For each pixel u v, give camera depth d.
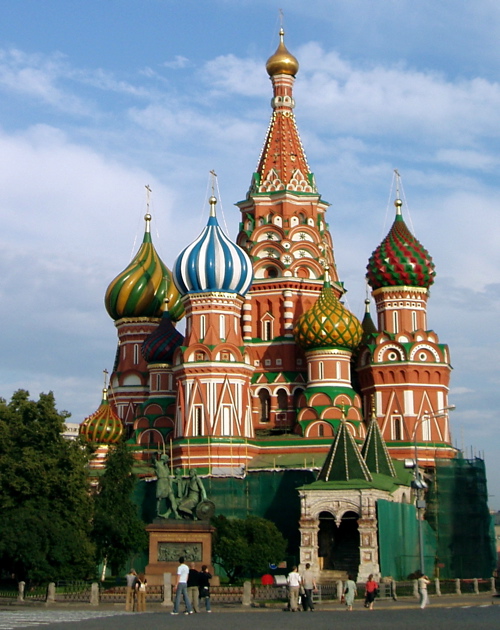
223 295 107.88
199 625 42.78
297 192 119.81
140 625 42.88
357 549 91.69
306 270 118.06
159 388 115.06
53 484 81.50
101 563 93.00
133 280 123.12
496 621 44.31
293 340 115.56
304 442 106.50
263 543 85.62
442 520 100.12
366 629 40.16
